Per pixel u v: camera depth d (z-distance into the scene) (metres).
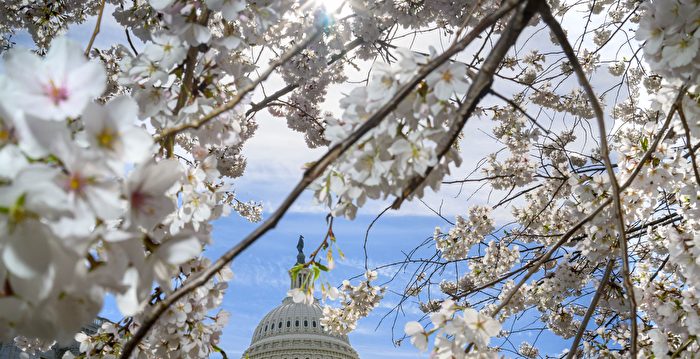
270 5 3.59
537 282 10.94
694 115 3.86
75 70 1.63
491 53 2.62
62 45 1.62
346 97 2.61
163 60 3.13
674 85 3.90
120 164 1.68
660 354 4.94
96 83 1.64
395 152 2.48
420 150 2.47
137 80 3.22
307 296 4.02
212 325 3.95
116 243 1.68
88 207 1.48
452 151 2.66
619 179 5.72
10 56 1.56
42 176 1.34
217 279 3.84
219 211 3.64
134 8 6.09
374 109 2.56
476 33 2.52
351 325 9.58
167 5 3.10
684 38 3.25
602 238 6.22
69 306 1.52
